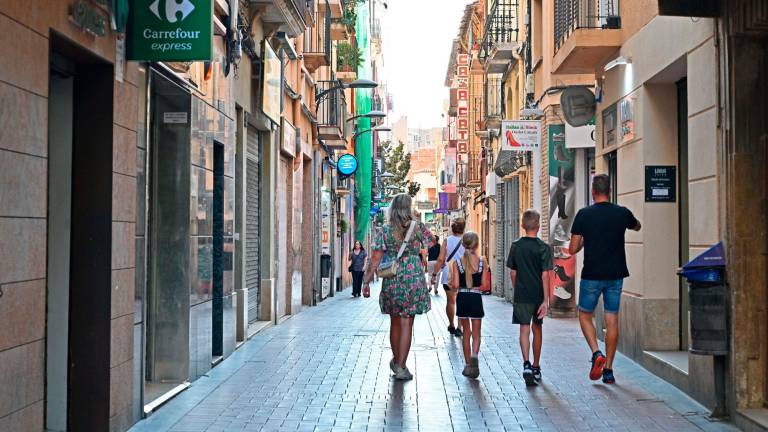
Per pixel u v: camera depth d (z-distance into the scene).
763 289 8.36
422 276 10.97
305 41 25.44
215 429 8.18
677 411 8.98
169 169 10.81
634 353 12.23
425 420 8.58
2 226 5.82
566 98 15.58
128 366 8.25
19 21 6.04
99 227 7.75
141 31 8.24
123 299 8.09
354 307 25.62
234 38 13.20
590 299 10.56
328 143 31.66
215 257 12.95
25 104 6.15
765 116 8.47
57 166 7.78
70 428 7.74
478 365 11.14
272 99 17.70
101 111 7.80
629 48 12.80
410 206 11.06
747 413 8.14
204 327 11.45
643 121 11.99
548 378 11.06
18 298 6.08
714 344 8.45
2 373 5.84
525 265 10.72
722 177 8.66
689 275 8.58
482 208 45.91
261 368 11.95
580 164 21.72
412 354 13.47
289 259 21.98
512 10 31.48
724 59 8.62
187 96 10.80
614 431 8.11
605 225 10.52
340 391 10.14
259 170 18.66
